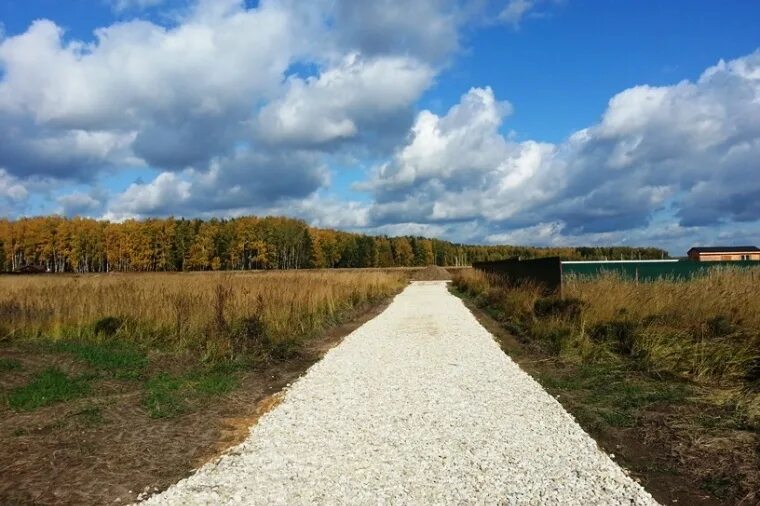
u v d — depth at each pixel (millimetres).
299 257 104500
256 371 10180
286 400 7953
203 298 13961
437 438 6168
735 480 5023
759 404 6840
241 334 11570
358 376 9562
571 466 5348
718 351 8906
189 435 6418
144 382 8852
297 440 6137
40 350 10438
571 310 13680
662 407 7309
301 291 17469
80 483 5008
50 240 91188
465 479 5012
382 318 19906
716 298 11094
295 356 11688
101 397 7844
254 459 5555
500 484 4910
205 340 11336
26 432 6301
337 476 5086
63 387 8094
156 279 20938
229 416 7266
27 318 12539
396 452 5715
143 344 11328
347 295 22500
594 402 7750
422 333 15352
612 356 10328
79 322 12188
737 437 5969
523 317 16219
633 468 5426
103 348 10859
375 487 4836
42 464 5414
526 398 7953
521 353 12016
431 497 4637
